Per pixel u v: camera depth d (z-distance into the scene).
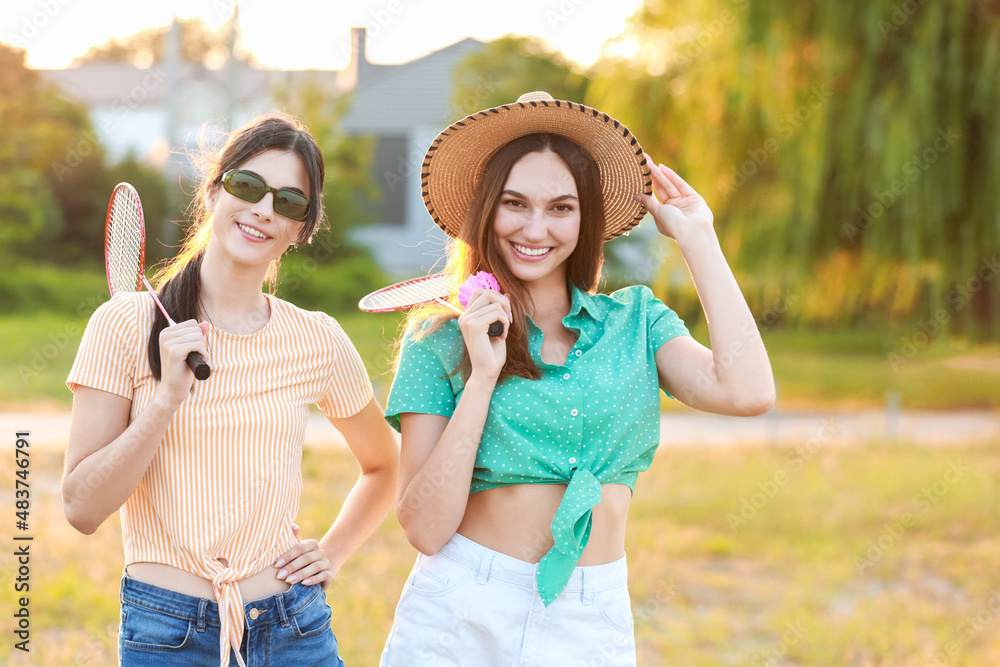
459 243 2.44
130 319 2.07
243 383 2.11
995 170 10.77
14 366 12.39
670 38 12.57
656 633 4.72
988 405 12.84
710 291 2.26
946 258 11.38
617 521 2.20
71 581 4.81
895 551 6.30
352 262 21.36
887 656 4.42
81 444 2.02
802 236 11.91
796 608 5.10
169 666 2.02
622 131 2.30
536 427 2.15
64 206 19.95
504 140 2.37
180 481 2.04
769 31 11.20
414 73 25.41
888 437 10.20
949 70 10.82
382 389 9.26
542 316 2.36
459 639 2.15
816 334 18.31
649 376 2.27
